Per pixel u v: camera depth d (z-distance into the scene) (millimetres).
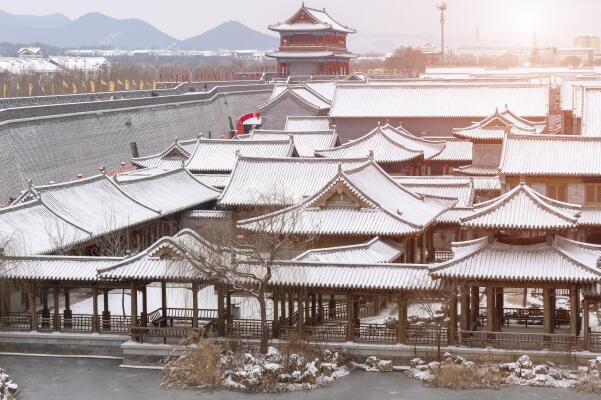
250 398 84500
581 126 176000
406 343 92062
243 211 134125
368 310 106188
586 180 136500
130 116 199875
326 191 118750
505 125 181625
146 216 133500
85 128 178250
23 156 154250
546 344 89688
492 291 91250
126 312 107000
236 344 93000
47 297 105562
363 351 92312
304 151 190500
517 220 92312
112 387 87938
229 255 98312
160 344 94312
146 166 177250
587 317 89375
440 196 139500
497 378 86312
